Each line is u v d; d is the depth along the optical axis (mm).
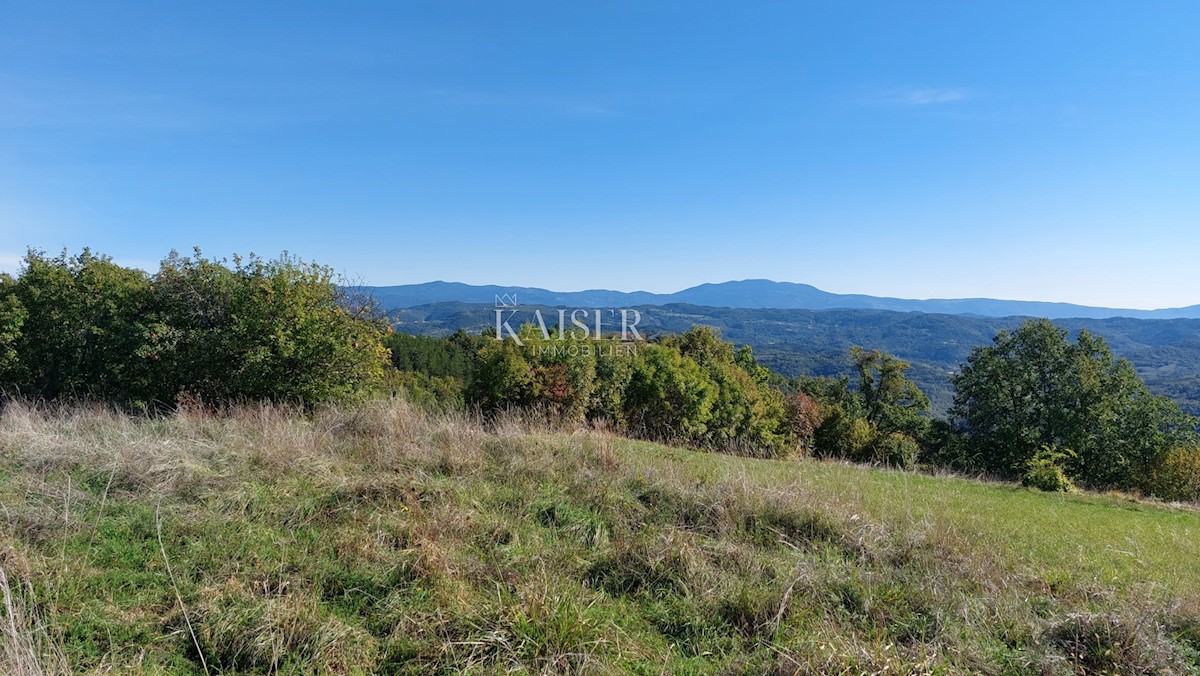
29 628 2785
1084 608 3965
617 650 3139
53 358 12375
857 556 4824
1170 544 7750
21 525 3943
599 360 19484
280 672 2740
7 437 5988
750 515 5383
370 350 11688
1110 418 30203
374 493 4961
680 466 7199
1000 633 3607
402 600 3408
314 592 3428
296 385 10695
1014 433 32250
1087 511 10836
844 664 2910
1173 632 3723
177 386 10656
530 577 3748
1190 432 30609
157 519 4055
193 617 3086
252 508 4609
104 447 5816
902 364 40781
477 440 7332
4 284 12445
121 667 2699
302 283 11109
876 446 31531
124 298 11539
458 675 2795
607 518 5160
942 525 5930
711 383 22906
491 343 17875
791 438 28125
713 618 3598
